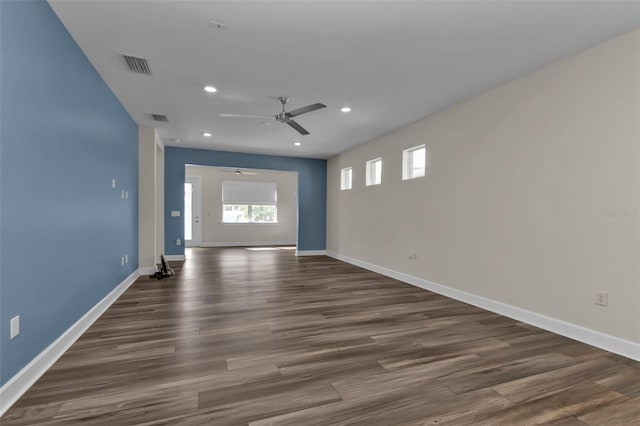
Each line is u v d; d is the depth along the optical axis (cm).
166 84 342
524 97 314
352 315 332
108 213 352
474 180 372
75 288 263
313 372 213
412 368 219
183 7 214
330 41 256
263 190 1077
